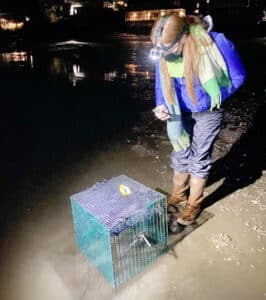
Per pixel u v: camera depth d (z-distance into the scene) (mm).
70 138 4660
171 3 23391
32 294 2146
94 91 7215
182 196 2877
